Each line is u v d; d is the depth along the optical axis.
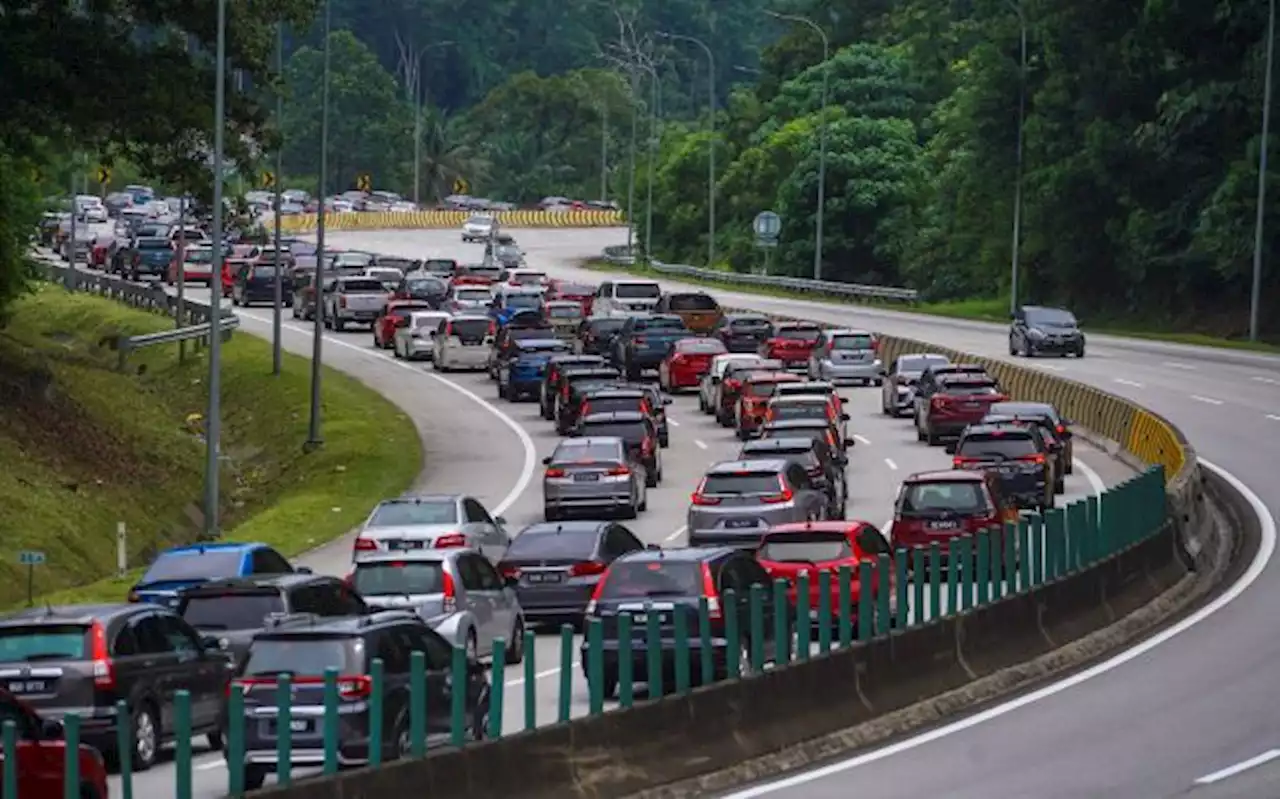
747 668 54.75
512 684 60.38
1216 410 125.31
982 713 54.59
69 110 115.81
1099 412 122.06
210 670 53.16
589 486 97.00
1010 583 62.47
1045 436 98.81
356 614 58.84
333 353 172.62
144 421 138.88
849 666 51.75
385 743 44.16
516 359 146.25
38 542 98.81
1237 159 194.38
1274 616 68.81
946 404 120.38
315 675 44.22
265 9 121.81
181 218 177.62
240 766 35.91
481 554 66.50
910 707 53.53
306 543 95.81
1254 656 61.66
